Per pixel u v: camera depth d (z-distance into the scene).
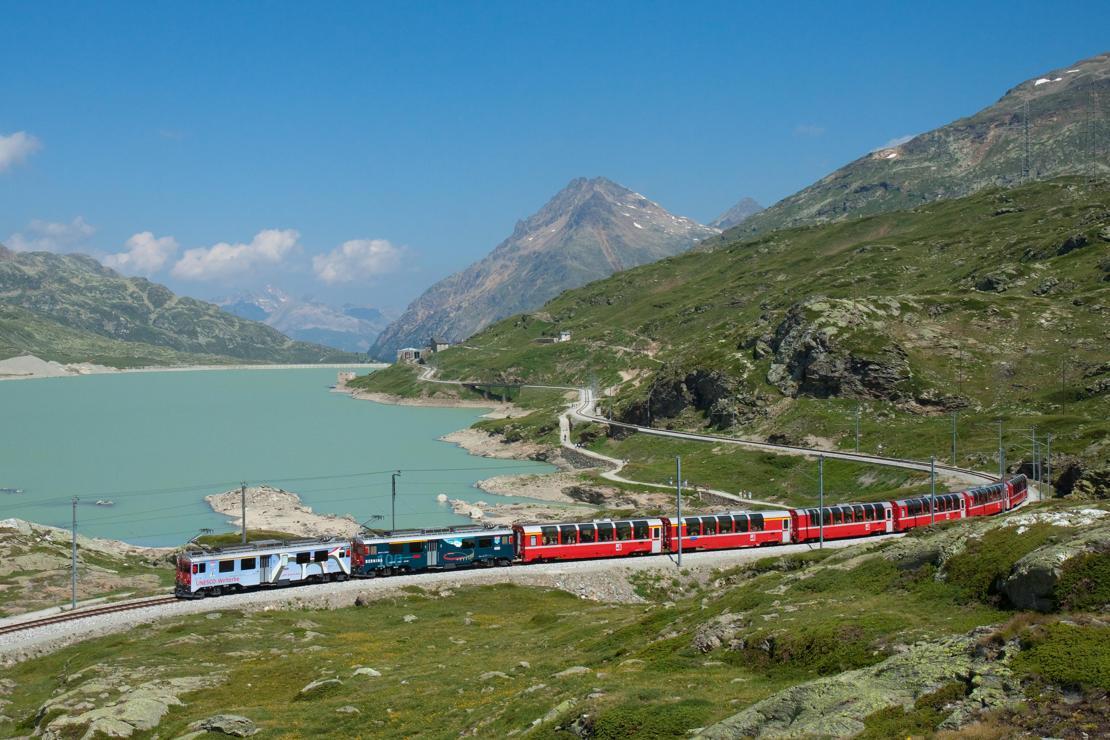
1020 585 38.56
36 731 52.34
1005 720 25.56
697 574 92.88
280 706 51.69
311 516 164.62
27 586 93.56
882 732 26.78
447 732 41.47
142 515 166.50
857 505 103.94
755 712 30.81
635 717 34.16
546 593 89.88
